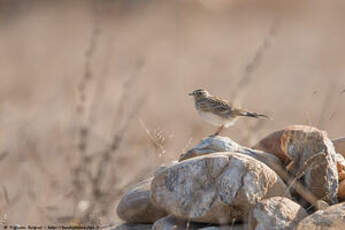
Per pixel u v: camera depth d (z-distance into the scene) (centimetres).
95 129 1501
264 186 736
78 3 4009
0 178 1320
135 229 853
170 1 4016
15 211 1107
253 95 2061
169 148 1379
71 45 3300
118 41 3192
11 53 3162
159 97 2177
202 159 752
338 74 2478
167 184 756
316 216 700
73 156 1302
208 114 1068
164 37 3381
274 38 3031
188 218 743
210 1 4000
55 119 1705
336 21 3625
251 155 832
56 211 1115
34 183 1231
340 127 1741
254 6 4012
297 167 808
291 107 1928
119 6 3738
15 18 3825
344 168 824
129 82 1631
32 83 2550
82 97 1433
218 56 2883
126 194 873
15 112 1961
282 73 2495
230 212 735
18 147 1440
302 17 3750
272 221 702
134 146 1372
